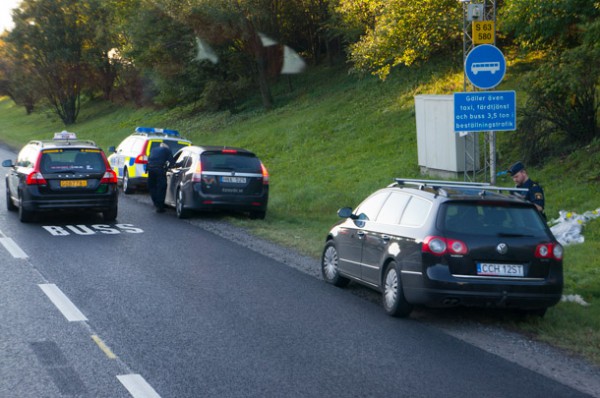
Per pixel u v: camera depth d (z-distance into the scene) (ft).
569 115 113.29
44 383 37.55
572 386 38.60
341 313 54.65
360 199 120.67
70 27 382.01
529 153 115.65
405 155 145.48
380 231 57.47
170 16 259.60
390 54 175.83
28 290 59.98
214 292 60.64
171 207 126.21
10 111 539.29
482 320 53.78
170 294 59.47
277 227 101.09
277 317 52.70
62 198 100.58
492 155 80.23
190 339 46.29
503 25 121.19
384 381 38.58
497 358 43.57
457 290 49.88
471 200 52.01
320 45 283.18
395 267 53.62
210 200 105.60
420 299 50.90
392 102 185.98
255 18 243.81
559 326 51.37
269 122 219.20
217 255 79.05
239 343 45.57
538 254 50.85
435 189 54.60
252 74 268.82
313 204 121.70
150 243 86.02
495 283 49.96
